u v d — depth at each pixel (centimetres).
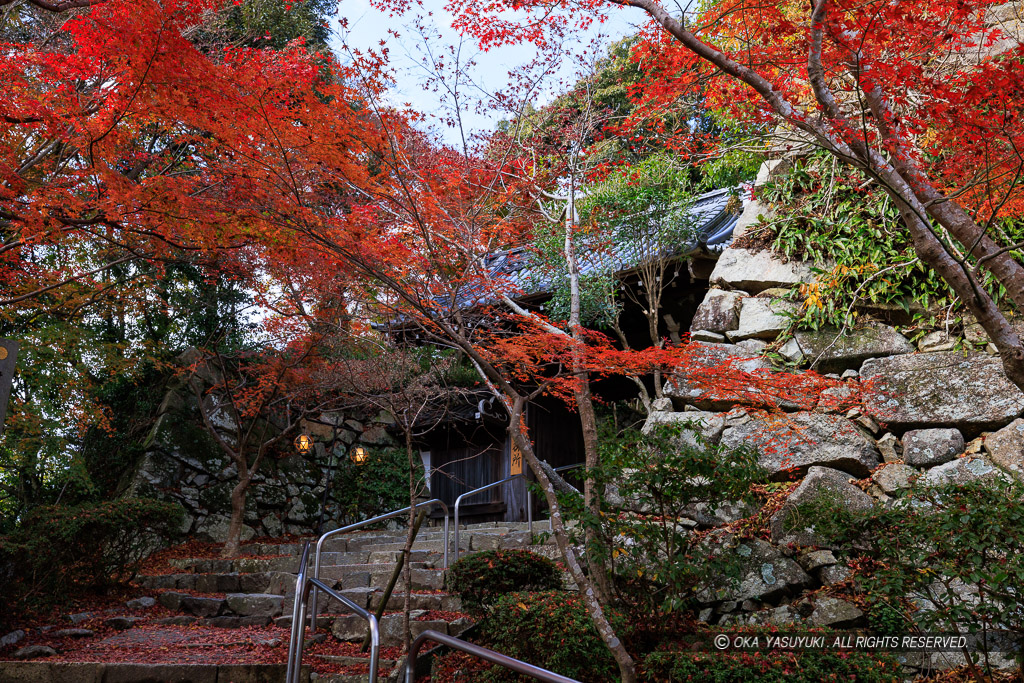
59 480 1127
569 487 623
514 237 594
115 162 498
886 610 507
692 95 553
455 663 547
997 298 650
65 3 418
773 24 460
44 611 688
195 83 397
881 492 623
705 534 638
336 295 745
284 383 1110
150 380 1368
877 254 707
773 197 825
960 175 488
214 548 1182
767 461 674
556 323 848
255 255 675
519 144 620
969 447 616
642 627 508
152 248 623
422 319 574
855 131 410
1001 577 396
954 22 458
